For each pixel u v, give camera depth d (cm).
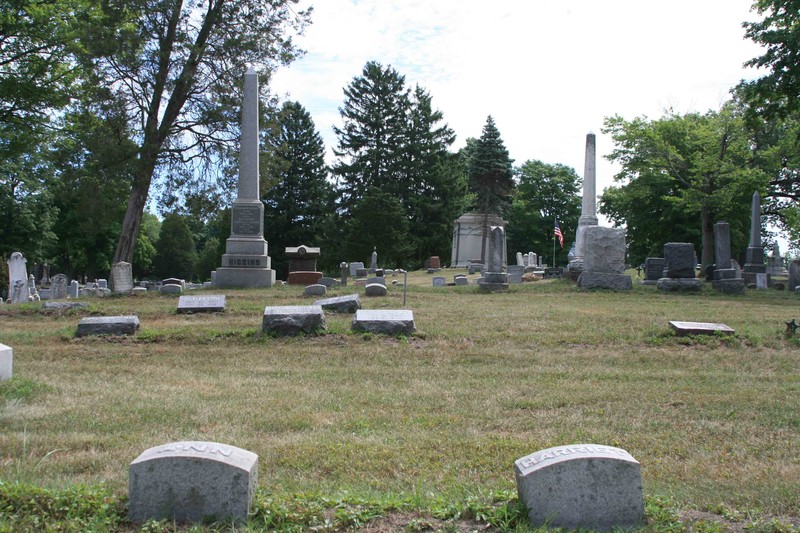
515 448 714
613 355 1277
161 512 477
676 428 817
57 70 2886
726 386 1048
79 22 2820
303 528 471
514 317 1648
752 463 689
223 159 3412
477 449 710
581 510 481
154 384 1032
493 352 1281
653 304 1998
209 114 3259
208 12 3278
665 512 502
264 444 718
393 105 7269
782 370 1181
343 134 7319
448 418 845
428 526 470
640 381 1080
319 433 771
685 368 1192
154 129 3189
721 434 794
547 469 484
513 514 482
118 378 1076
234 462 486
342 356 1245
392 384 1045
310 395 964
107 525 465
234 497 479
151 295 2252
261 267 2689
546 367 1178
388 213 6250
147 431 768
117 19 3027
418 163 7188
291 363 1199
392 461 665
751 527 482
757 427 823
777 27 2761
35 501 490
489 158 6594
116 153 3038
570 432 787
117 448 696
